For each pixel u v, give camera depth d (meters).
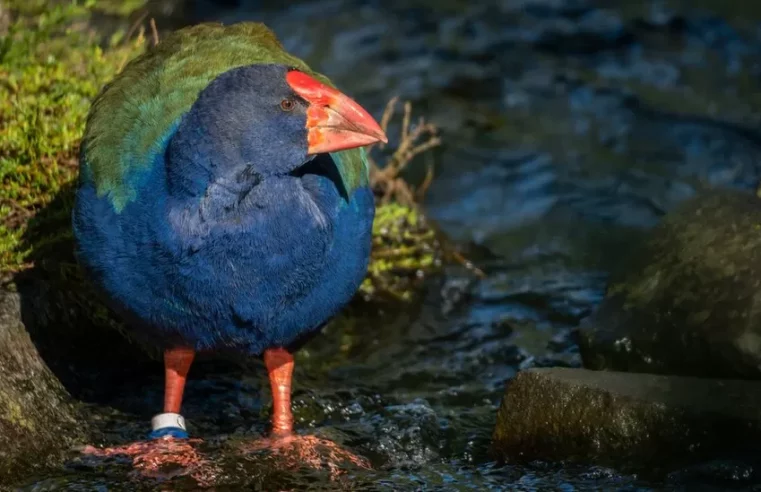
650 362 9.96
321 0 17.47
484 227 13.57
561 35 16.91
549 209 13.89
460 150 14.75
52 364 10.05
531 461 9.00
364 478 8.80
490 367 11.05
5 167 10.47
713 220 10.57
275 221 8.28
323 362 11.16
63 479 8.62
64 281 10.33
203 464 8.85
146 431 9.62
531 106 15.61
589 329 10.45
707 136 15.02
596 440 8.80
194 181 8.19
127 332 10.55
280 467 8.90
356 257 9.03
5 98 11.12
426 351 11.37
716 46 16.67
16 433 8.72
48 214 10.45
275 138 8.27
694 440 8.58
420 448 9.47
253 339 8.80
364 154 9.63
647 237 11.03
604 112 15.49
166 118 8.78
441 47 16.62
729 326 9.57
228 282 8.34
